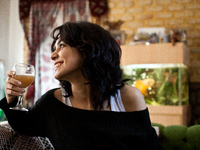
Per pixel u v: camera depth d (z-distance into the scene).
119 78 0.82
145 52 2.91
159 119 2.81
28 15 3.85
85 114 0.78
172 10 3.56
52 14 3.77
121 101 0.81
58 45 0.78
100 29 0.79
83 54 0.73
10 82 0.87
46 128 0.89
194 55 3.46
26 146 0.88
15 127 0.88
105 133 0.76
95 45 0.74
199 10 3.48
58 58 0.76
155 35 2.94
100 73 0.75
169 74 2.80
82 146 0.78
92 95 0.80
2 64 3.83
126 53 2.97
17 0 3.93
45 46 3.77
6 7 3.95
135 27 3.65
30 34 3.77
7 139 0.87
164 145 1.48
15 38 3.92
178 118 2.75
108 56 0.78
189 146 1.42
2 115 2.58
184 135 1.46
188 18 3.51
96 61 0.75
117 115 0.78
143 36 2.97
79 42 0.75
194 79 3.43
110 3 3.73
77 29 0.76
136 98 0.81
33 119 0.89
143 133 0.79
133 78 2.93
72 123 0.79
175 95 2.78
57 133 0.82
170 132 1.50
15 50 3.92
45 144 0.90
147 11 3.63
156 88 2.84
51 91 0.91
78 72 0.76
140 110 0.81
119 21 3.69
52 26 3.76
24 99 3.71
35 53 3.77
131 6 3.68
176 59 2.79
